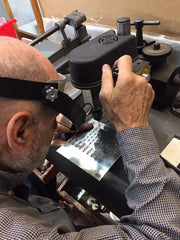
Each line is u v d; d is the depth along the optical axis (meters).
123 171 0.51
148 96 0.42
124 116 0.41
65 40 0.68
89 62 0.45
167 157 0.51
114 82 0.48
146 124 0.42
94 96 0.54
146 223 0.37
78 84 0.50
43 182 0.82
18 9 1.33
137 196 0.40
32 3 1.07
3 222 0.32
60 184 1.01
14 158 0.38
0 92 0.30
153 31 0.77
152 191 0.39
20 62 0.32
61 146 0.60
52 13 1.10
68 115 0.42
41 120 0.38
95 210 0.94
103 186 0.52
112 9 0.83
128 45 0.51
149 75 0.58
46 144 0.43
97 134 0.60
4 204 0.39
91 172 0.52
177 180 0.39
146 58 0.65
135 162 0.41
